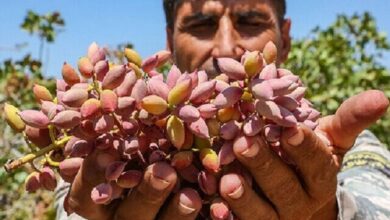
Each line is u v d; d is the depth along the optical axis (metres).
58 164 0.49
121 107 0.44
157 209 0.47
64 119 0.45
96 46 0.48
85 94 0.46
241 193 0.46
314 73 2.06
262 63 0.45
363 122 0.50
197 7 0.77
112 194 0.47
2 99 1.85
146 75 0.51
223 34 0.76
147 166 0.47
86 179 0.47
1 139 1.57
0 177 0.51
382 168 0.75
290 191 0.48
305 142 0.46
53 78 2.04
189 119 0.44
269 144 0.48
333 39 2.21
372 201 0.62
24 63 2.00
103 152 0.46
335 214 0.57
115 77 0.45
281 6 0.83
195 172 0.47
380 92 0.50
